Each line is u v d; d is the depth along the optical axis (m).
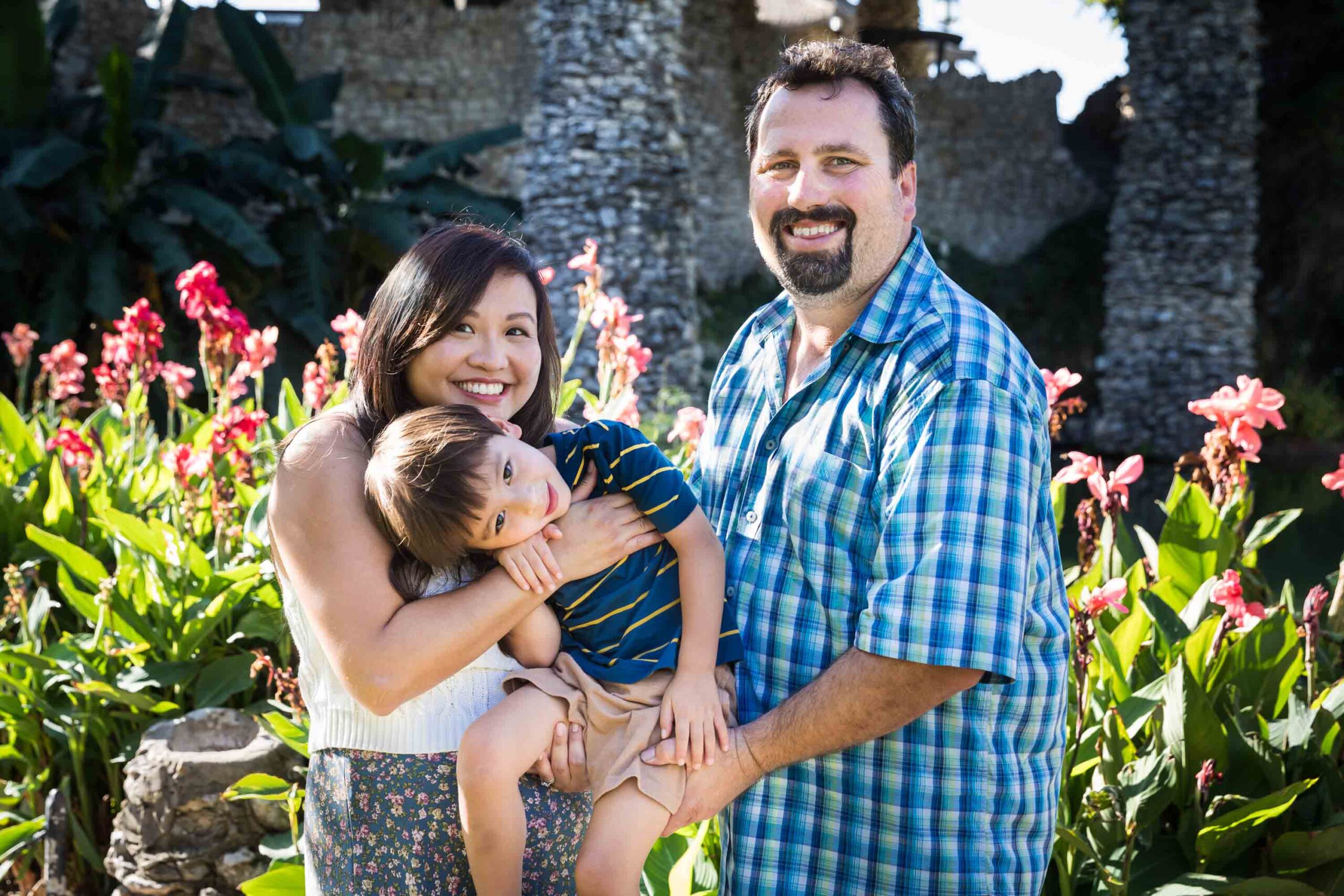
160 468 4.17
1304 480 13.64
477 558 1.87
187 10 14.47
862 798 1.96
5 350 12.00
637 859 1.81
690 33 20.30
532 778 1.88
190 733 2.96
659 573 1.93
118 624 3.23
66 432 3.63
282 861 2.65
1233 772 2.49
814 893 1.99
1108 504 2.82
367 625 1.74
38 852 3.25
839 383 1.99
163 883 2.76
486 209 14.16
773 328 2.23
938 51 23.77
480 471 1.72
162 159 13.88
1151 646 2.89
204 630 3.21
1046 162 22.75
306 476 1.80
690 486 2.32
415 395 1.93
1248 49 16.22
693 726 1.85
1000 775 1.91
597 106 9.47
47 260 12.45
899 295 1.97
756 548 2.07
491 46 19.23
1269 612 2.82
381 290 1.94
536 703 1.82
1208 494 3.43
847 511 1.93
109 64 12.23
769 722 1.90
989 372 1.82
